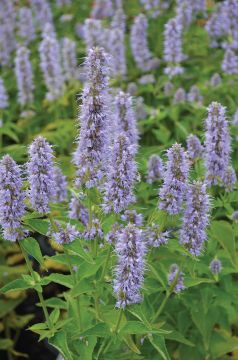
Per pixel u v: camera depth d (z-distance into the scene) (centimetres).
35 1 170
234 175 85
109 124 75
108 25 168
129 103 85
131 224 67
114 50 136
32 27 165
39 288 73
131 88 132
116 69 137
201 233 73
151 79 139
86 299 81
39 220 71
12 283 73
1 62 162
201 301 85
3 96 132
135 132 86
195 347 87
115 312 77
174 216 76
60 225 75
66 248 71
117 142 69
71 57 140
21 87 135
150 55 149
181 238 73
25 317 108
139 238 67
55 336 75
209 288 84
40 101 154
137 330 72
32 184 69
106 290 82
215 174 82
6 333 107
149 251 76
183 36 155
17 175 68
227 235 80
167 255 85
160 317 87
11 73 162
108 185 71
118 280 69
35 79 158
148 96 143
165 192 71
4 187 68
